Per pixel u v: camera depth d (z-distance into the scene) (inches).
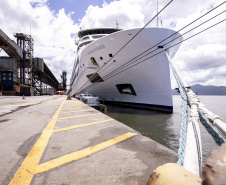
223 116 751.1
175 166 23.6
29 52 1811.0
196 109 87.0
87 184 62.5
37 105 420.5
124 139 116.7
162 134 353.1
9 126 160.2
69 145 104.3
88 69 682.8
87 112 275.7
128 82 612.1
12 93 1358.3
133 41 473.4
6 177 66.9
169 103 573.0
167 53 492.1
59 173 70.1
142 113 605.3
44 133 133.3
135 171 71.6
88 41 799.7
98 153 91.1
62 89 4138.8
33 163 78.9
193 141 49.1
